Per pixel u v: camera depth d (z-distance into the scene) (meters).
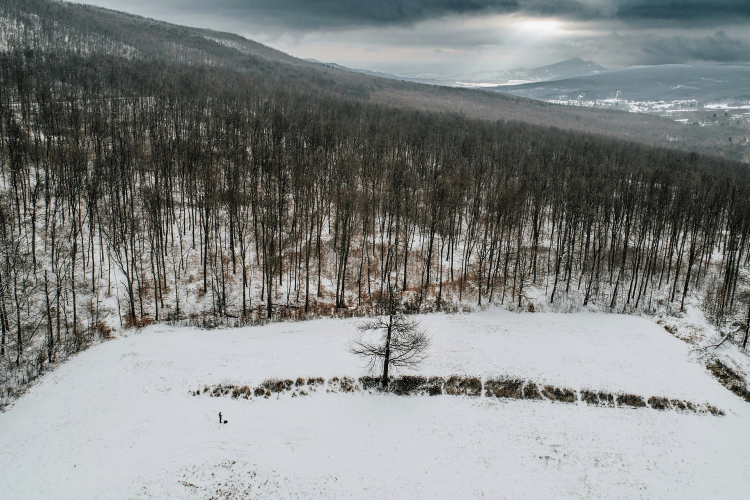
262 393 43.91
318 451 38.88
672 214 68.06
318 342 51.75
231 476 36.16
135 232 65.56
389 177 81.19
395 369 47.59
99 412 40.25
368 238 78.88
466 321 58.34
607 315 61.72
